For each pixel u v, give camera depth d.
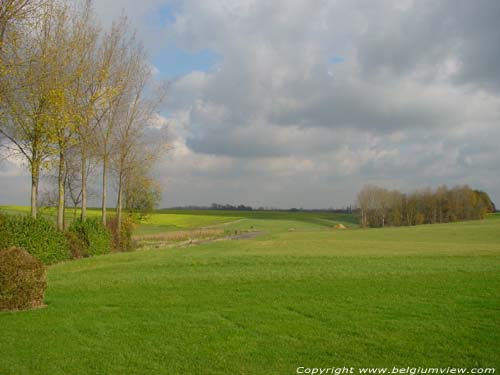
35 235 25.47
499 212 149.00
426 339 9.53
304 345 9.27
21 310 12.27
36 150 25.30
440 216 116.94
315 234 64.62
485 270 18.36
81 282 17.00
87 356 8.73
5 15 20.34
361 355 8.70
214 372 7.94
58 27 25.78
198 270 19.92
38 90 23.73
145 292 14.71
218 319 11.24
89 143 34.94
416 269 18.92
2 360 8.53
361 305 12.52
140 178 47.91
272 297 13.67
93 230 33.97
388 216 118.00
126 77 36.66
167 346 9.26
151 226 100.62
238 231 84.69
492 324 10.55
